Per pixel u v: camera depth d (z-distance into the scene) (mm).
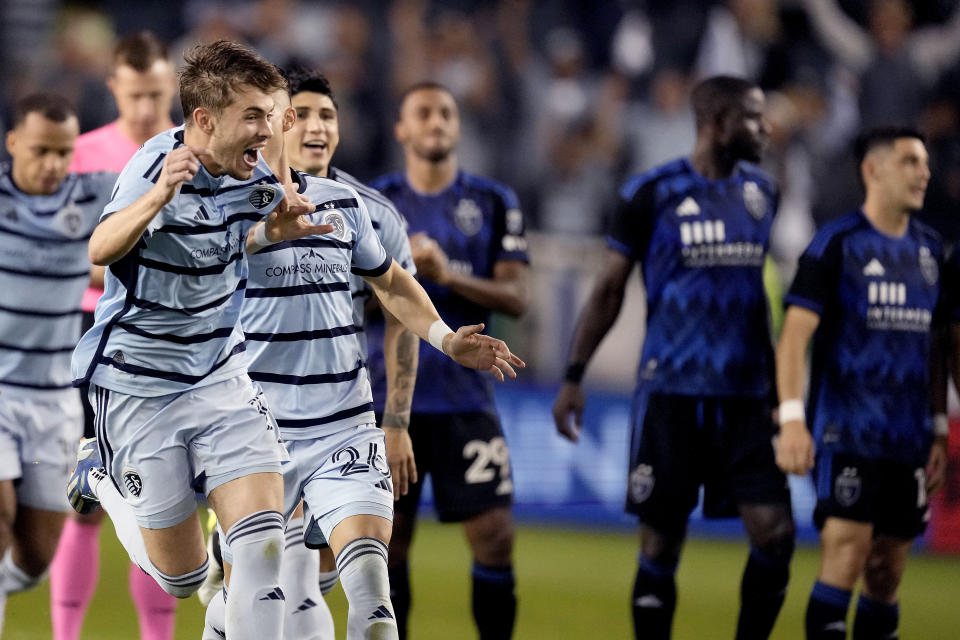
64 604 19750
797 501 34594
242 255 13250
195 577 13891
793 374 18812
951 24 45156
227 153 12312
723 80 19766
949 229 39844
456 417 19609
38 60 44375
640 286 37188
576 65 45031
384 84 44531
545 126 44656
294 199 12984
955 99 44531
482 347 14219
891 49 44125
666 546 19703
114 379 13250
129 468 13500
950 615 26266
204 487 13484
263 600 12875
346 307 14906
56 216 18453
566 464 36375
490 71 45000
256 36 45312
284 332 14641
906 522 19469
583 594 27125
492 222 20844
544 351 37781
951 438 34094
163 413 13320
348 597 13547
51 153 18062
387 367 16484
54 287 18625
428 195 20734
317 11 45688
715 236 19578
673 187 19859
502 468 19797
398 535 19516
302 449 14625
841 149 44281
